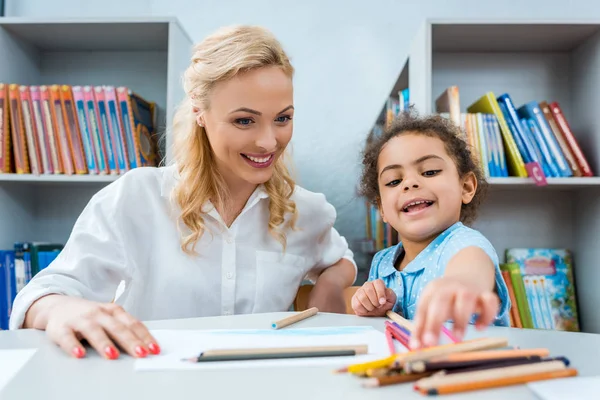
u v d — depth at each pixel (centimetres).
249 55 86
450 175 94
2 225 167
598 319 162
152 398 37
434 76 186
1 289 158
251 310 105
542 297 172
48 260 160
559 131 154
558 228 182
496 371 39
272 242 110
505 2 198
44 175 157
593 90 164
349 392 38
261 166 94
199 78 91
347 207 198
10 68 172
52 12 201
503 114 155
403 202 94
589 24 155
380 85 201
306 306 118
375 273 111
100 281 97
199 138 103
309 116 201
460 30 161
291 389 38
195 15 203
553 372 40
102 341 50
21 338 58
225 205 106
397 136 100
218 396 37
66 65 191
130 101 161
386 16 202
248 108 87
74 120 159
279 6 203
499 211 183
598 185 157
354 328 63
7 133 159
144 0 203
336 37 202
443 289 43
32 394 38
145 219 104
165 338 57
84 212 102
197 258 103
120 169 160
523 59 184
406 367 38
